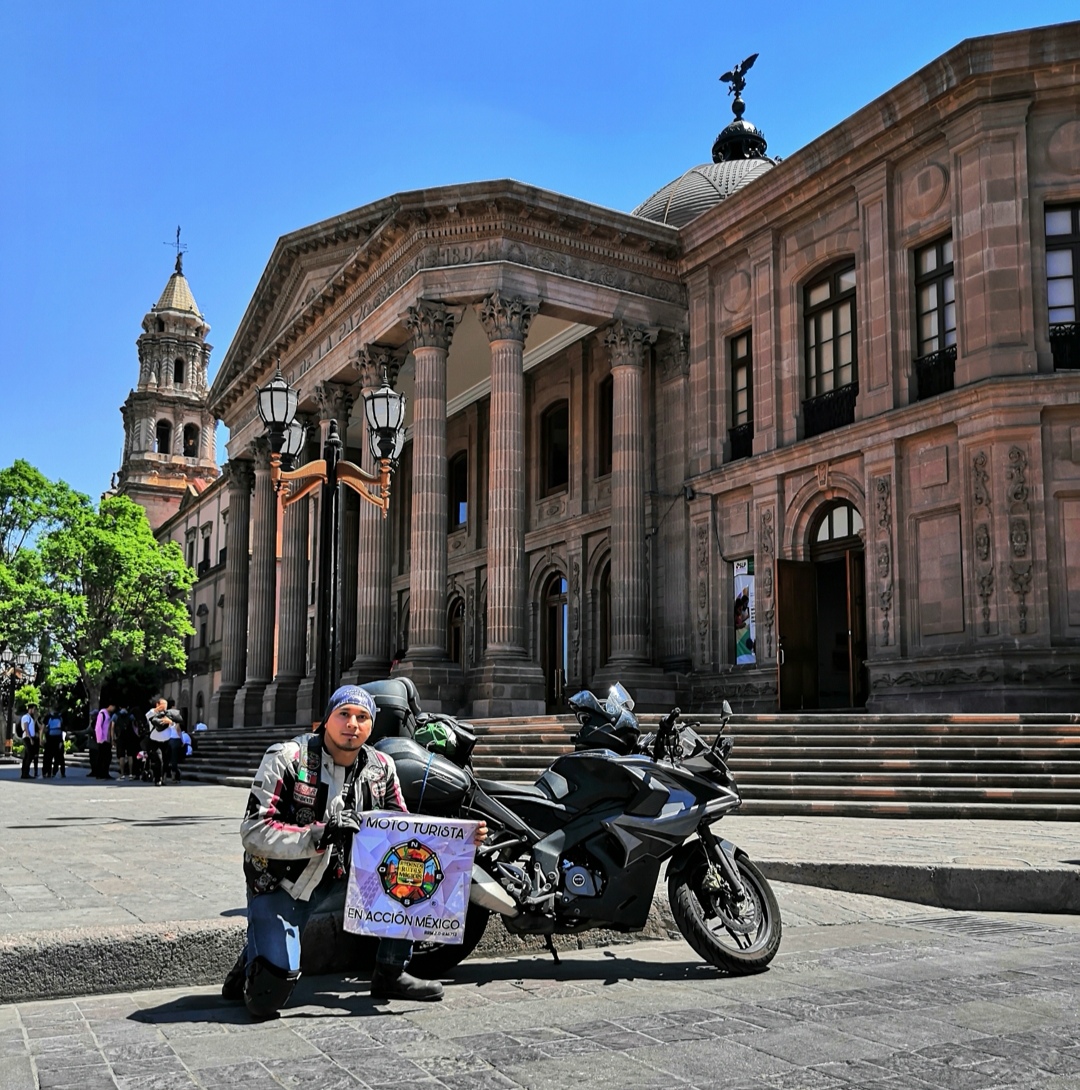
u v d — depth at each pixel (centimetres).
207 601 5831
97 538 4594
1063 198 1872
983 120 1897
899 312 2056
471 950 570
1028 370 1823
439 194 2330
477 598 3319
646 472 2627
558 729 1728
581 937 623
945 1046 417
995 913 741
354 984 531
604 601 2816
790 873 832
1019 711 1744
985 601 1822
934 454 1942
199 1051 416
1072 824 1138
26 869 827
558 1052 412
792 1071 387
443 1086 372
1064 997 495
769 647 2255
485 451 3341
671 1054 408
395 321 2494
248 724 3350
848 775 1340
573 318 2480
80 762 4119
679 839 550
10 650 5019
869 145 2111
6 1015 472
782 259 2353
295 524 3238
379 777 483
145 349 7831
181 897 683
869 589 2034
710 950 536
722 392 2478
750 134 3428
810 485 2198
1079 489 1781
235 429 3741
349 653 3488
